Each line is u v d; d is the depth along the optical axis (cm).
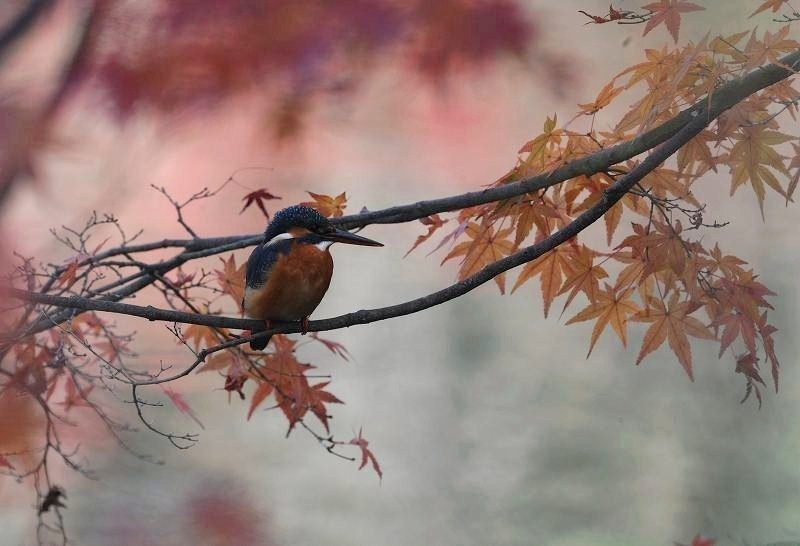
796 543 614
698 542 781
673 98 541
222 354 745
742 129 565
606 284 615
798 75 555
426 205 680
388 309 617
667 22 508
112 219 777
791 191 551
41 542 727
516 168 625
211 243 799
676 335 593
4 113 843
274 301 693
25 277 711
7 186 838
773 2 525
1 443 684
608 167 597
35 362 694
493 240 652
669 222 578
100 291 770
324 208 741
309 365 734
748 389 576
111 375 650
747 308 573
